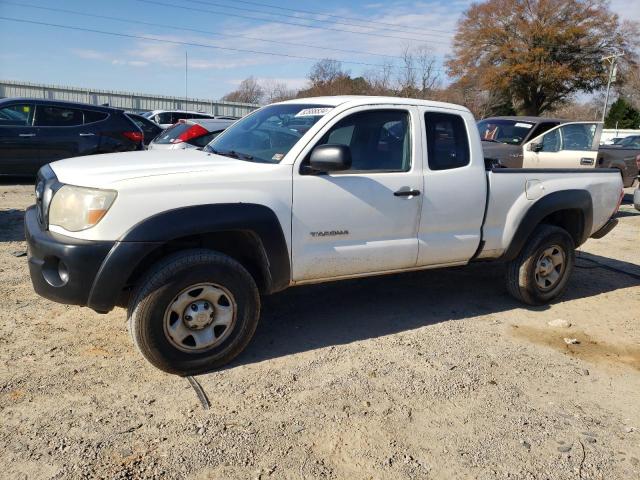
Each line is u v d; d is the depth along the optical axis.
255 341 4.24
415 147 4.38
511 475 2.87
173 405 3.29
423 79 44.50
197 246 3.83
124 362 3.77
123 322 4.38
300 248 3.91
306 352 4.09
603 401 3.67
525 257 5.14
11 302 4.66
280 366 3.85
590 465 2.98
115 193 3.31
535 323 4.96
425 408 3.44
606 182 5.61
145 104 42.25
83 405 3.23
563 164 9.99
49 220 3.50
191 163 3.82
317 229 3.96
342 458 2.92
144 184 3.39
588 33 39.84
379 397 3.52
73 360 3.74
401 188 4.27
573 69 40.97
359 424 3.22
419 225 4.43
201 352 3.63
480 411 3.44
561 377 3.96
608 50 40.44
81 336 4.11
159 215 3.38
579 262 7.27
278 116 4.52
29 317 4.38
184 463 2.79
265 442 3.00
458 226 4.65
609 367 4.17
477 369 3.98
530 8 40.41
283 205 3.78
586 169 5.55
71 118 10.86
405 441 3.10
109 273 3.29
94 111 11.11
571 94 42.62
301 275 3.99
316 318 4.77
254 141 4.30
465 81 43.56
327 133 4.02
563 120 10.80
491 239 4.87
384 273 4.44
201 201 3.51
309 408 3.35
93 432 2.98
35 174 10.67
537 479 2.84
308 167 3.91
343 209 4.03
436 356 4.15
